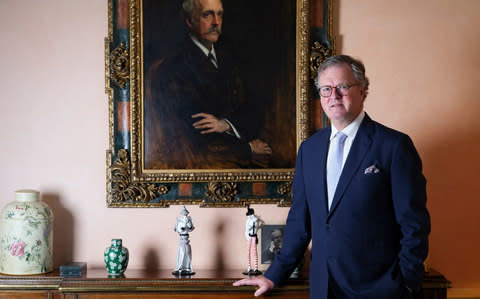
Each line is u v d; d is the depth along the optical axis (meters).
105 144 3.06
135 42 3.00
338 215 2.31
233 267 3.06
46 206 2.87
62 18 3.05
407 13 3.07
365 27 3.07
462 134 3.07
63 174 3.05
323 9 3.05
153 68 3.02
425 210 2.26
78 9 3.05
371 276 2.28
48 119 3.05
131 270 2.98
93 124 3.06
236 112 3.04
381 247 2.28
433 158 3.07
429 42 3.07
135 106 3.00
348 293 2.29
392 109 3.07
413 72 3.07
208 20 3.03
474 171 3.07
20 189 3.04
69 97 3.05
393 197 2.27
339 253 2.29
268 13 3.04
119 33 3.02
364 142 2.34
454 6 3.07
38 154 3.04
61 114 3.05
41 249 2.79
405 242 2.22
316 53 3.03
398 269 2.27
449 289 3.05
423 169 3.08
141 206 3.02
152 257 3.05
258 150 3.04
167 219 3.05
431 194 3.07
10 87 3.04
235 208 3.07
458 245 3.07
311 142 2.54
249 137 3.04
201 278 2.68
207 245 3.06
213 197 3.03
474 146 3.07
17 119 3.04
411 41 3.07
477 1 3.07
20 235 2.76
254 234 2.83
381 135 2.34
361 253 2.28
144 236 3.05
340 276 2.29
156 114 3.03
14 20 3.04
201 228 3.06
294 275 2.79
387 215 2.30
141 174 3.01
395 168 2.26
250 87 3.04
